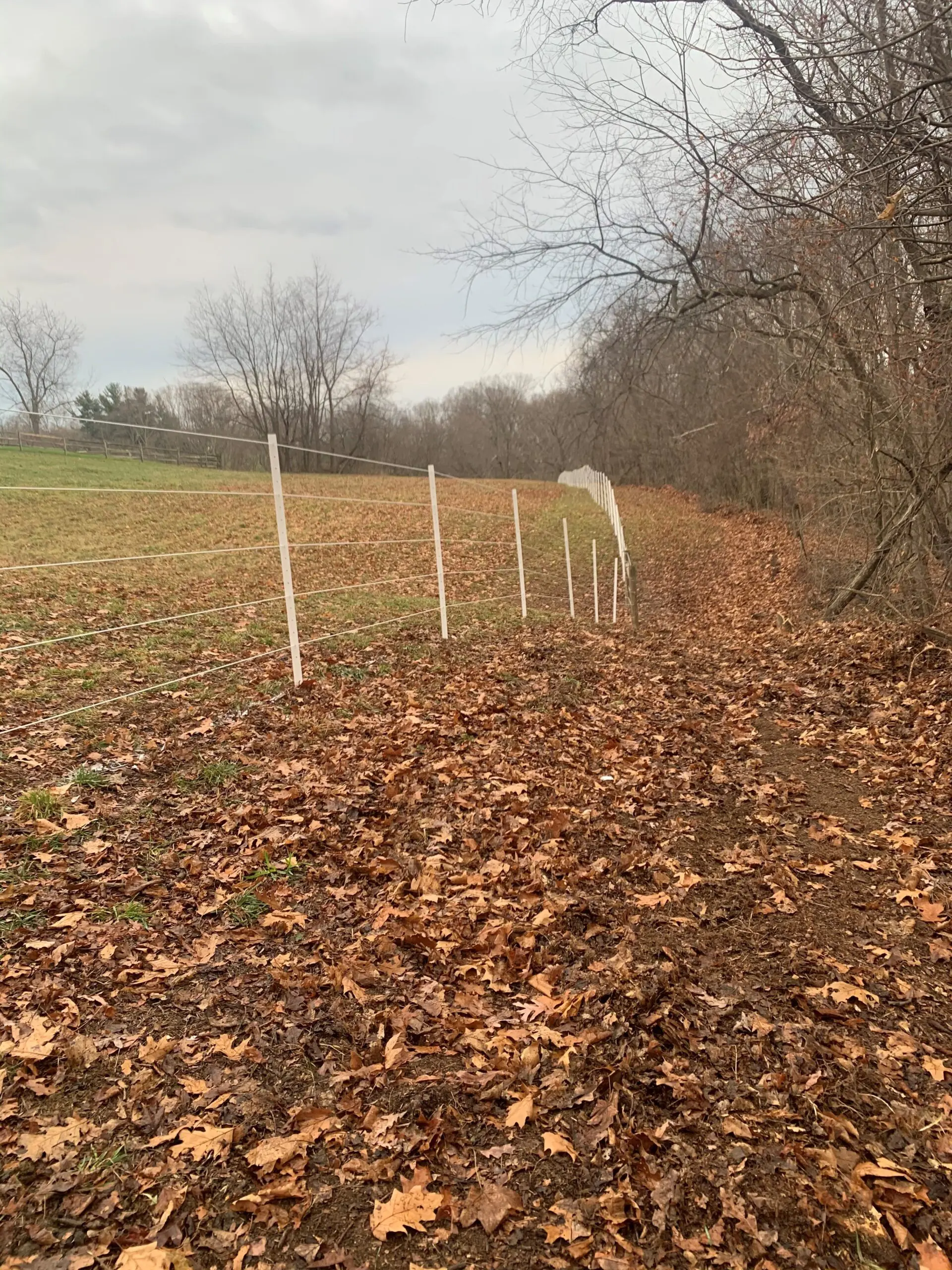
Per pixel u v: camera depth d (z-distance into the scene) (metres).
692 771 5.92
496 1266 2.18
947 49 6.59
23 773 4.71
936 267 7.73
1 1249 2.09
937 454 9.38
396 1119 2.63
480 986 3.38
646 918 3.92
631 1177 2.43
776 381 11.62
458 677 7.75
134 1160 2.41
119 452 40.16
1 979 3.08
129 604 10.55
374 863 4.22
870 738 6.52
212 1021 3.04
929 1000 3.31
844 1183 2.40
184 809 4.58
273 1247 2.19
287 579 6.65
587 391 12.41
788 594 14.85
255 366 62.28
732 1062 2.92
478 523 25.75
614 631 11.70
